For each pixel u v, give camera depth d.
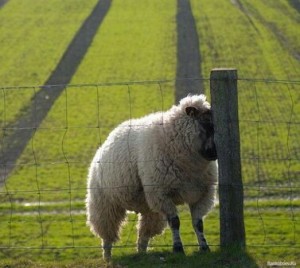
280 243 24.36
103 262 15.44
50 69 91.88
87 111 71.31
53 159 54.78
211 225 30.05
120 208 18.89
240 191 15.61
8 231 31.77
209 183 17.39
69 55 98.50
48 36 109.62
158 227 19.08
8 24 117.81
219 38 103.38
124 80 85.31
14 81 86.75
